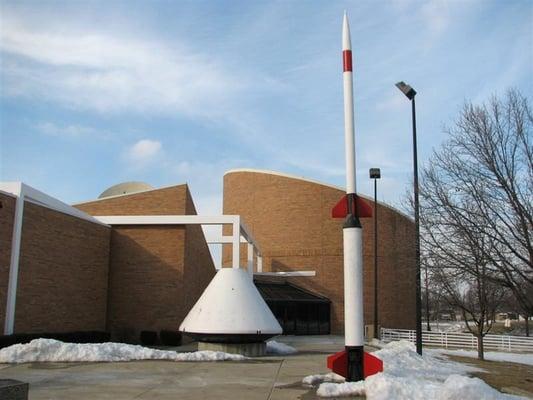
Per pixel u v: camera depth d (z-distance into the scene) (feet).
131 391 37.68
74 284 79.00
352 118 42.63
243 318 65.67
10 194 64.49
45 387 38.73
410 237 56.44
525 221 39.40
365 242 159.33
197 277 104.73
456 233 41.50
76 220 80.18
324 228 162.20
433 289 97.30
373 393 33.58
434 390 33.50
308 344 98.63
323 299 156.25
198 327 65.67
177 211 104.12
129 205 105.60
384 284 158.92
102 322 86.94
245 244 177.78
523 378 58.13
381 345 98.53
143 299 88.89
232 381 43.21
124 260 90.17
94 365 51.96
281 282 160.66
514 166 40.93
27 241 67.77
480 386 31.07
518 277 41.42
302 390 38.91
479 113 65.46
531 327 211.41
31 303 68.18
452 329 186.70
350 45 43.73
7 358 52.75
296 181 167.53
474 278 45.11
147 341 85.71
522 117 46.91
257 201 173.88
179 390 38.45
